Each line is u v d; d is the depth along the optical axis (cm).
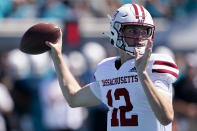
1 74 2917
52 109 2922
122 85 1296
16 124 2939
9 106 2881
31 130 2998
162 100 1184
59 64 1430
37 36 1419
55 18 3300
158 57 1275
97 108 2906
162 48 2998
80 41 3077
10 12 3312
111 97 1326
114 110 1323
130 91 1282
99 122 2919
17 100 2958
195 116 2895
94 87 1392
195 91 2888
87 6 3444
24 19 3256
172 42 3186
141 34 1291
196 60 2995
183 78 2914
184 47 3189
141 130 1272
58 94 2919
